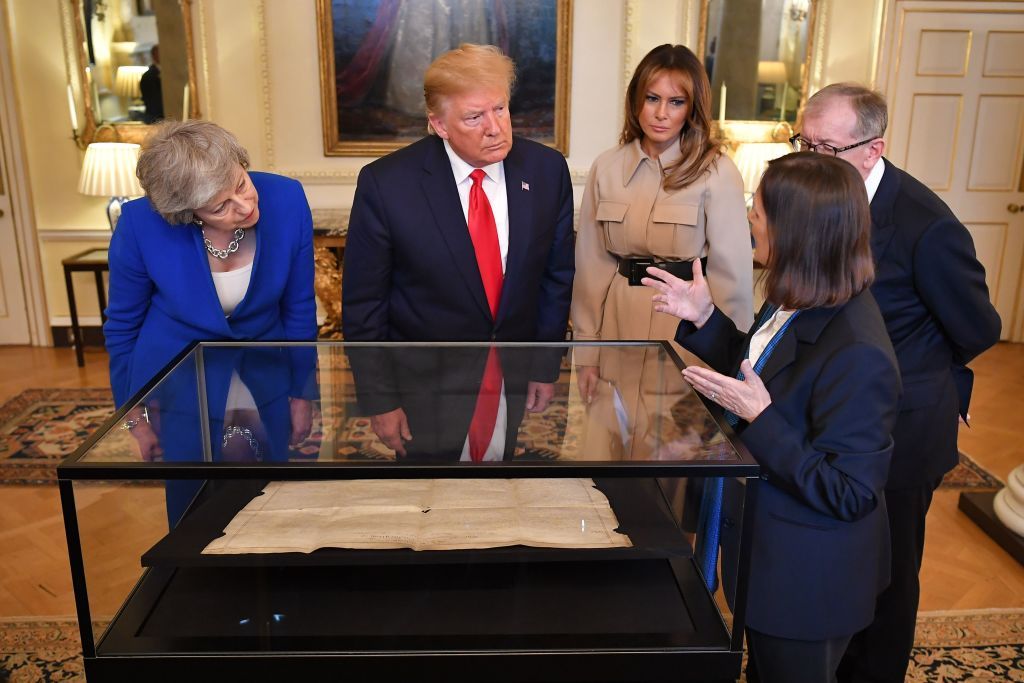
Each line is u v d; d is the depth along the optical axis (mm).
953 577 2977
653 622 1309
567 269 2471
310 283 2148
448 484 1398
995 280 5887
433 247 2225
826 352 1462
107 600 1263
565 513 1341
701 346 1815
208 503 1322
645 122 2395
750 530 1259
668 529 1307
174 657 1252
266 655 1270
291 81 5297
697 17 5312
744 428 1591
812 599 1506
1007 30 5426
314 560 1276
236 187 1794
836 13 5336
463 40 5281
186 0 5090
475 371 1705
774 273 1493
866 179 1948
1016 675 2449
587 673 1300
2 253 5559
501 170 2256
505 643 1278
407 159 2248
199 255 1922
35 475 3707
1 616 2678
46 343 5738
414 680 1299
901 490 1996
